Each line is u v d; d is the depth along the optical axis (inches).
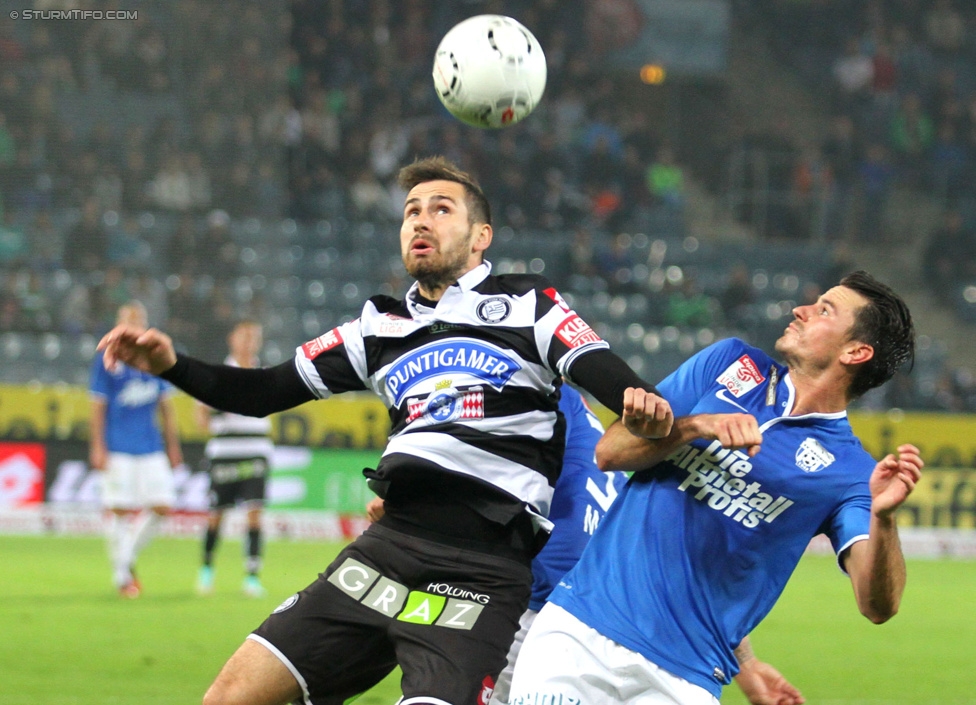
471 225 548.1
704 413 515.5
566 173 3041.3
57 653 1053.2
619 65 3309.5
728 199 3154.5
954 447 2250.2
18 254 2289.6
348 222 2748.5
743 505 507.8
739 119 3469.5
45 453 1994.3
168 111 2500.0
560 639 508.1
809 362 520.4
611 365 508.4
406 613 520.1
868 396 2509.8
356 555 538.3
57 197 2358.5
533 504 533.3
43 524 1987.0
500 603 522.9
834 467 510.9
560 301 536.1
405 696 500.7
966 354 2945.4
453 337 535.8
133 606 1328.7
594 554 526.0
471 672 502.9
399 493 537.0
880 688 1020.5
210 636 1157.7
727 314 2733.8
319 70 2999.5
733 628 509.4
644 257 2906.0
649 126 3412.9
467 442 526.3
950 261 3024.1
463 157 2913.4
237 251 2429.9
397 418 548.1
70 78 2442.2
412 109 2974.9
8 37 2422.5
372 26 3078.2
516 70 631.8
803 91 3560.5
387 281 2677.2
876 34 3523.6
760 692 565.0
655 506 515.5
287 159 2751.0
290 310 2452.0
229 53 2564.0
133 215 2399.1
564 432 557.0
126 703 875.4
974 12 3602.4
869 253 3085.6
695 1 3363.7
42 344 2245.3
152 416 1444.4
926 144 3312.0
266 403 564.4
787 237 3065.9
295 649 519.5
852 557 498.6
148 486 1424.7
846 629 1342.3
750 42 3619.6
